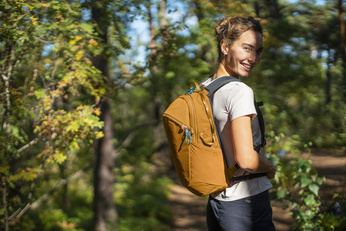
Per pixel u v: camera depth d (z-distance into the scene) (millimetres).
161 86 8508
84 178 9758
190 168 1527
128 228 8352
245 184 1559
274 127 6523
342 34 6176
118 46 4590
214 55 7520
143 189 11797
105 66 5418
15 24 3711
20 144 4734
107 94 4539
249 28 1590
